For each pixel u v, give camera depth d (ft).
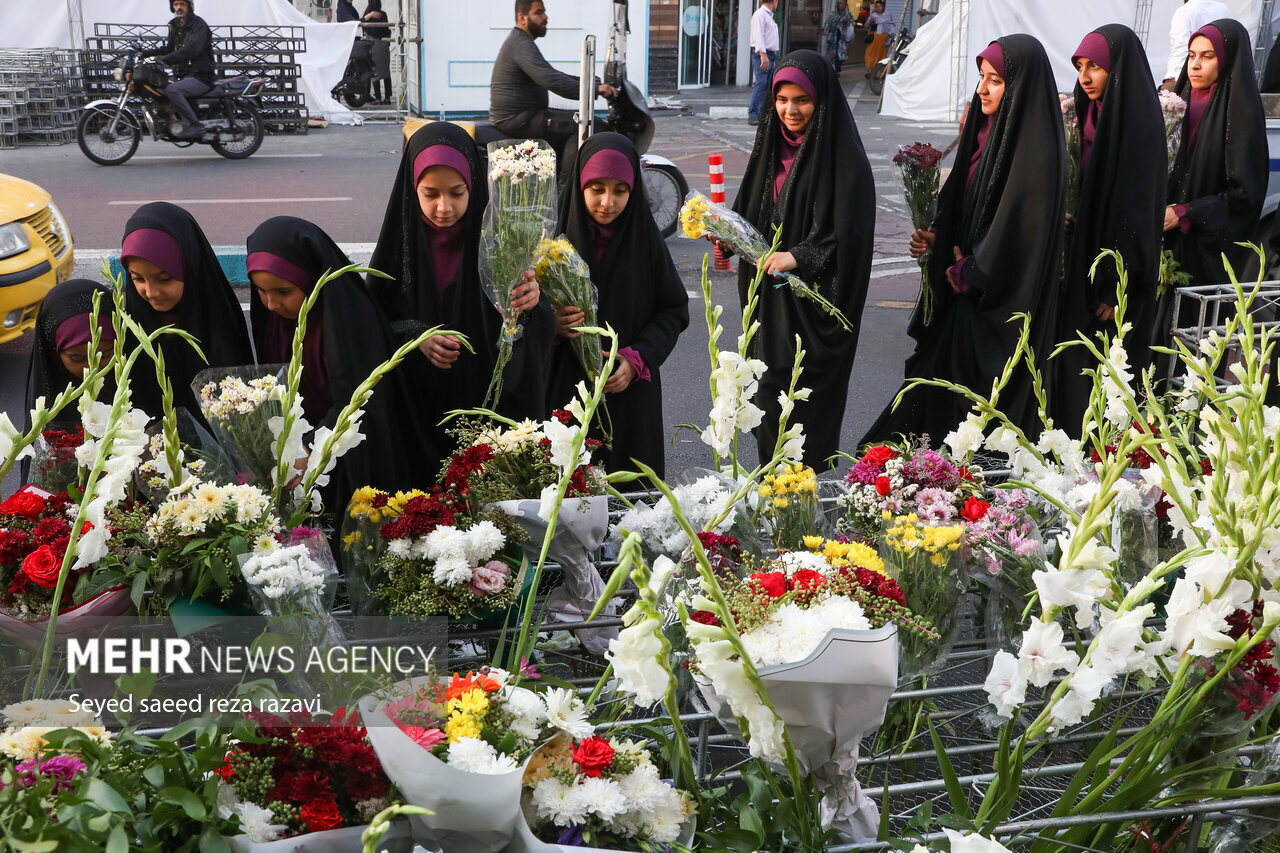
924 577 6.43
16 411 16.80
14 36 43.47
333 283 8.72
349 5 51.49
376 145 42.73
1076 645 6.48
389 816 4.00
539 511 6.82
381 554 6.53
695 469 7.81
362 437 6.80
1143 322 13.78
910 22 59.16
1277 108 17.79
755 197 13.34
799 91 12.30
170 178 35.12
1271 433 6.39
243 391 6.82
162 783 4.56
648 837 5.07
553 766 5.08
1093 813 5.76
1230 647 5.34
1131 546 6.95
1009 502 7.36
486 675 5.34
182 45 37.81
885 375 19.61
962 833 5.31
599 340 10.72
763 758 5.32
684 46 64.80
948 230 13.58
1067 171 12.94
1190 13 24.12
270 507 6.35
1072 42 42.11
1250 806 5.83
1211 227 14.87
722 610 4.74
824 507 8.59
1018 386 12.91
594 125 25.94
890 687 5.17
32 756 4.58
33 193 19.29
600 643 7.11
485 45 43.98
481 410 7.16
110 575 5.94
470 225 9.91
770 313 12.94
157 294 8.73
